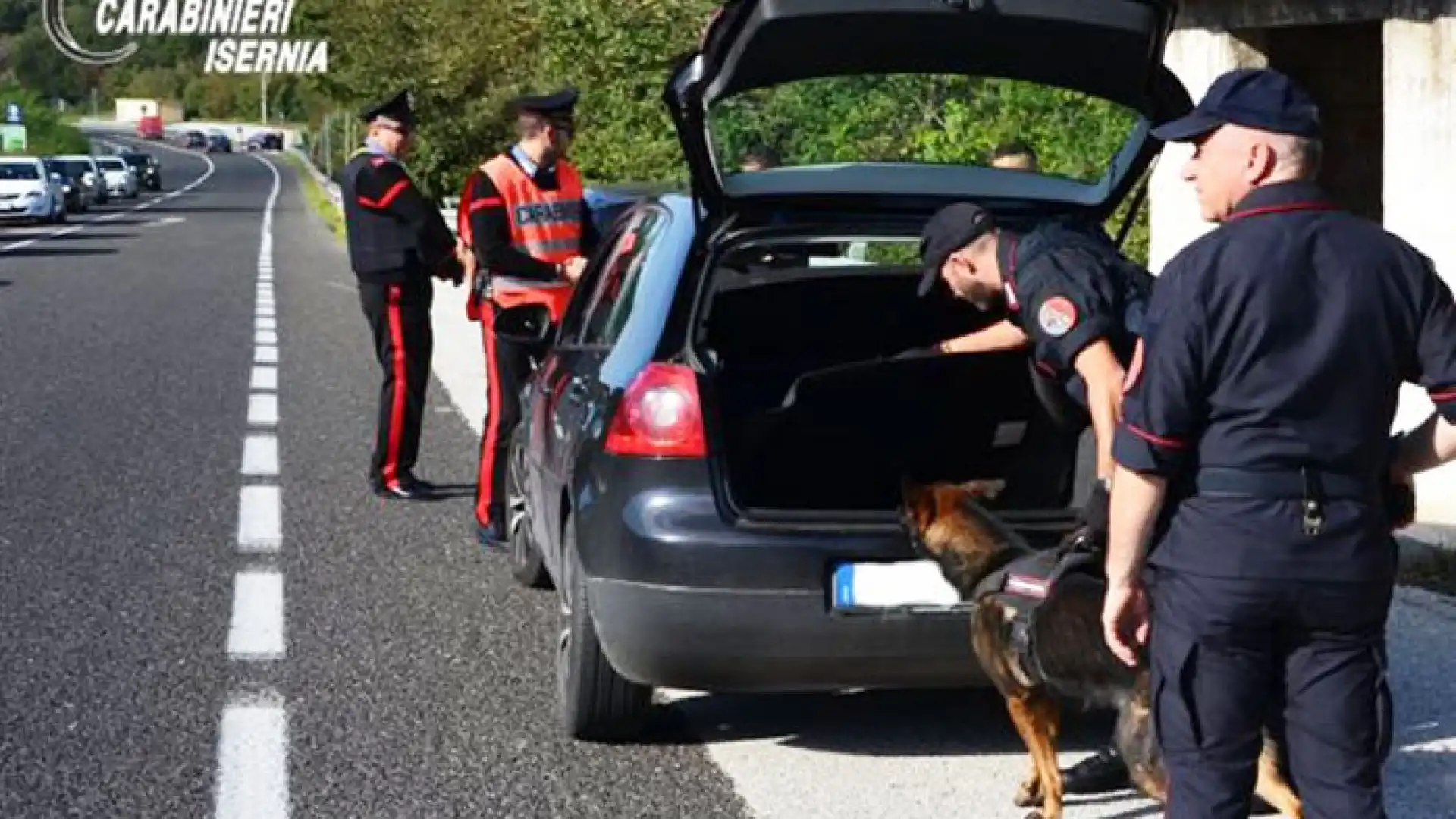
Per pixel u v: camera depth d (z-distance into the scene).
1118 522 3.86
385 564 8.58
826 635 5.39
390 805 5.43
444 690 6.60
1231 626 3.81
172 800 5.47
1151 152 6.05
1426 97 9.19
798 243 5.94
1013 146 7.73
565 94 8.76
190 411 13.43
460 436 12.41
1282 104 3.84
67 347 17.94
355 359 17.09
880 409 6.36
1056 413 5.49
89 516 9.55
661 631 5.44
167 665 6.87
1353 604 3.81
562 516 6.12
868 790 5.57
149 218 55.62
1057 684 4.59
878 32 5.71
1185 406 3.79
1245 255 3.78
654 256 6.04
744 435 6.37
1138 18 5.63
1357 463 3.81
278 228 49.59
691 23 20.72
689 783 5.63
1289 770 4.18
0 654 6.98
